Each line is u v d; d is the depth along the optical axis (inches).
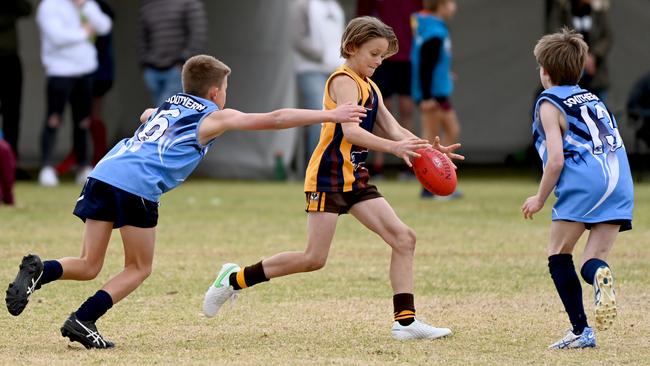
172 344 783.1
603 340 795.4
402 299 805.2
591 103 772.0
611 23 2576.3
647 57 2571.4
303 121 753.6
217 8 2338.8
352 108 753.0
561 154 753.6
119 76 2691.9
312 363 716.7
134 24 2672.2
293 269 823.1
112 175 756.0
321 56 2267.5
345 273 1114.1
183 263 1182.3
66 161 2444.6
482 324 861.2
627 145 2659.9
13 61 2201.0
